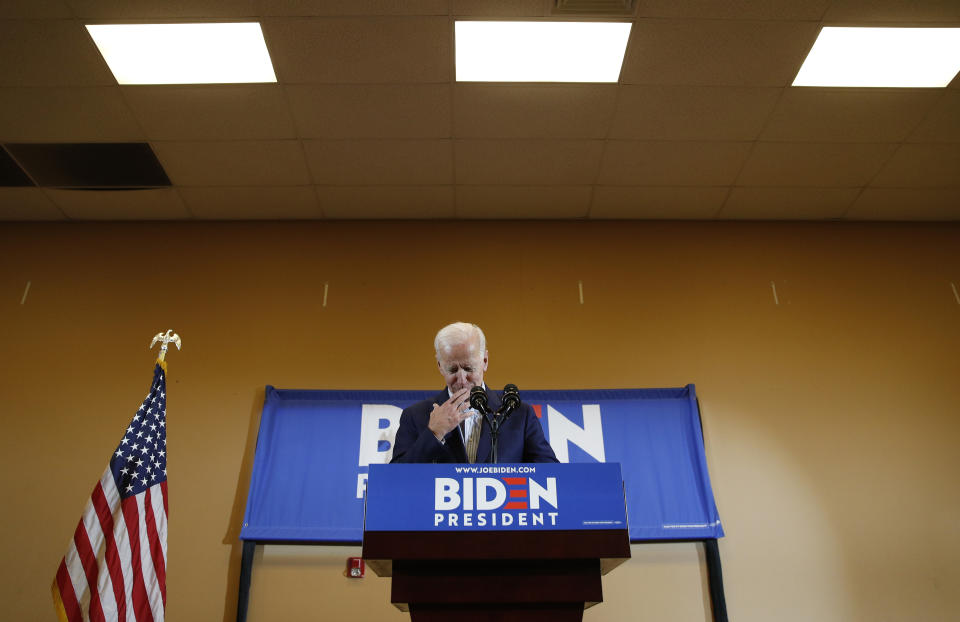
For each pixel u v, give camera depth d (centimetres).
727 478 426
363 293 482
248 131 427
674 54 378
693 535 401
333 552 400
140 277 483
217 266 489
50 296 473
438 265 493
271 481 412
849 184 473
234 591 388
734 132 429
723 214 504
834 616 390
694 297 484
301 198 485
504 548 188
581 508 193
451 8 351
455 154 446
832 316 477
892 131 427
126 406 438
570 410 437
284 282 484
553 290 484
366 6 349
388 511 192
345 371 454
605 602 391
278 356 458
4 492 411
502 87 398
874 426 442
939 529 413
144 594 292
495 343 465
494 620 191
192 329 466
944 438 439
